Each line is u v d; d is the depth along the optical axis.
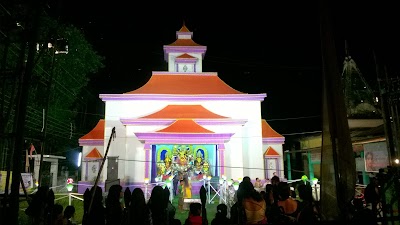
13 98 8.59
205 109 27.02
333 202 5.41
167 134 23.48
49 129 31.31
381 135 20.78
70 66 30.17
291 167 38.12
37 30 7.09
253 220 7.60
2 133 7.47
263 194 9.82
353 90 30.05
